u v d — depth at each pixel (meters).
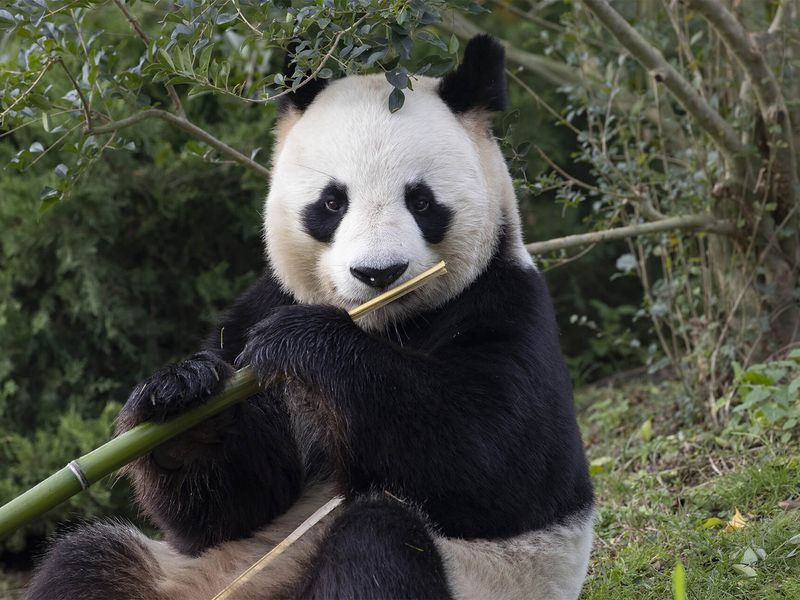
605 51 16.27
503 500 8.41
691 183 14.67
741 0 14.64
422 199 8.62
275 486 9.17
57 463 16.89
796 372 13.75
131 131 17.62
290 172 8.95
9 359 17.77
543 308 9.11
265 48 13.41
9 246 17.72
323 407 8.34
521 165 11.41
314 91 9.35
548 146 20.42
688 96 13.51
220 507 9.04
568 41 16.09
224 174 18.50
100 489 16.83
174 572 8.97
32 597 8.60
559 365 9.12
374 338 8.31
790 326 14.43
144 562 8.87
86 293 18.09
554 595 8.98
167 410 7.92
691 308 15.10
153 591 8.70
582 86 15.36
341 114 8.75
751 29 14.62
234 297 18.69
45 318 17.73
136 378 18.77
